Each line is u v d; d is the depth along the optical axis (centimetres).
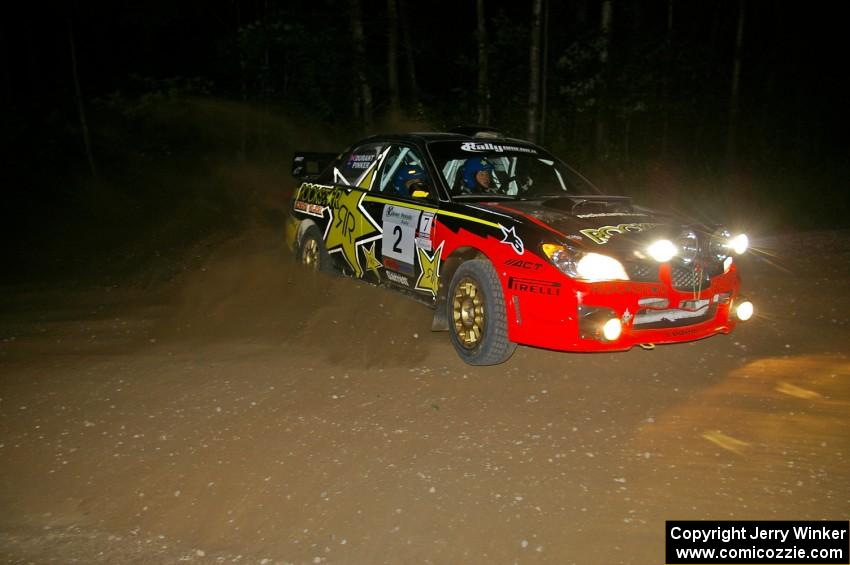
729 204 1562
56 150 1986
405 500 374
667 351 591
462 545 336
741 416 463
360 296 759
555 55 1717
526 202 594
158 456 433
